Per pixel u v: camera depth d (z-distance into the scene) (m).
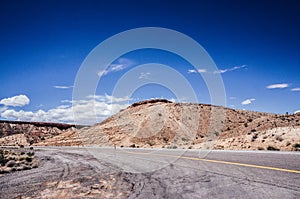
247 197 5.71
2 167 15.40
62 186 8.48
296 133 24.23
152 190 7.12
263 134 27.56
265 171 8.30
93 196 7.00
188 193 6.49
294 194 5.64
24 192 7.89
